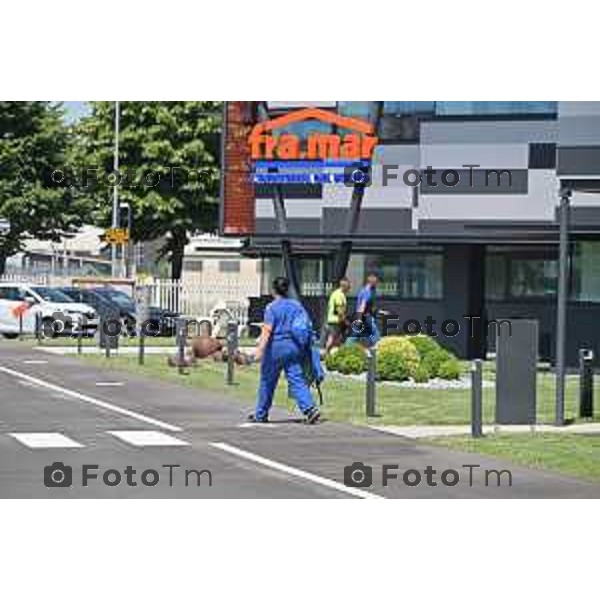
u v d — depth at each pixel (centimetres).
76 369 7944
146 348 10244
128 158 15712
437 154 9006
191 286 13888
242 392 6594
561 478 3897
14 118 16262
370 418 5456
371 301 8081
